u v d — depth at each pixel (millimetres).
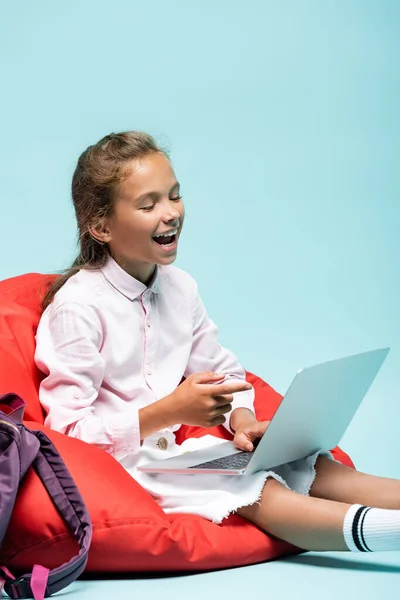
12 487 2256
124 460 2664
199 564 2396
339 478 2672
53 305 2762
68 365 2650
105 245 2832
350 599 2191
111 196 2738
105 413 2719
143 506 2385
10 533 2312
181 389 2578
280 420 2426
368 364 2693
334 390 2584
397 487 2621
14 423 2309
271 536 2512
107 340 2736
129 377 2789
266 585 2301
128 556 2342
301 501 2449
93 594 2254
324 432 2684
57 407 2627
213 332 3025
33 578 2203
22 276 3135
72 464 2406
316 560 2508
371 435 3736
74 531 2305
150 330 2832
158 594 2248
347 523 2383
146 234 2717
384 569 2422
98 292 2762
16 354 2729
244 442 2641
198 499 2521
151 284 2850
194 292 2998
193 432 2969
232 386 2559
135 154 2746
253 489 2482
